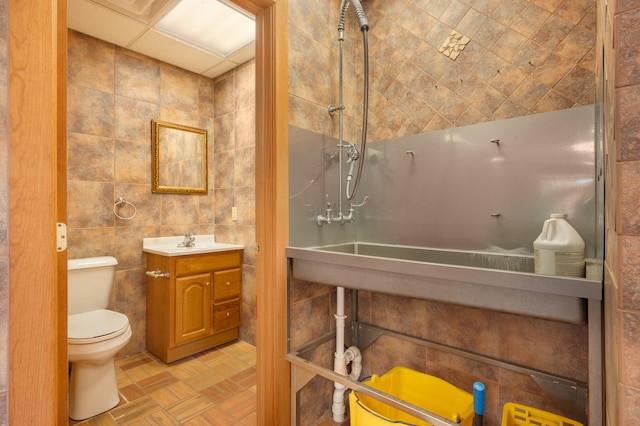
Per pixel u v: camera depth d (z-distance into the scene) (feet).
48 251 2.28
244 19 6.78
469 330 4.69
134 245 7.97
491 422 4.51
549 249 3.30
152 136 8.26
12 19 2.15
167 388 6.31
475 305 3.15
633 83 1.64
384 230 5.81
